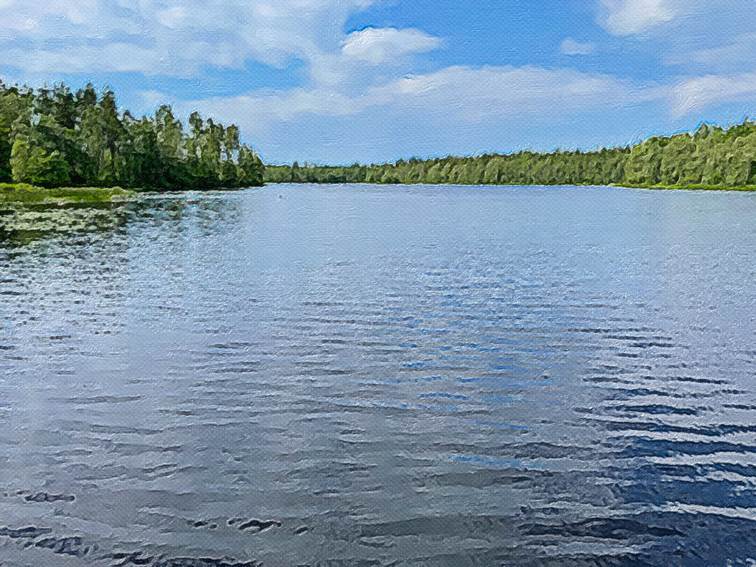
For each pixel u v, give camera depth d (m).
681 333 16.83
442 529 7.43
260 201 97.44
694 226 53.91
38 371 13.24
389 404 11.46
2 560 6.76
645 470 8.91
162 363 13.85
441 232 48.75
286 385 12.45
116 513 7.70
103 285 23.55
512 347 15.40
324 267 28.78
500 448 9.61
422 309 19.67
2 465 8.93
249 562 6.79
